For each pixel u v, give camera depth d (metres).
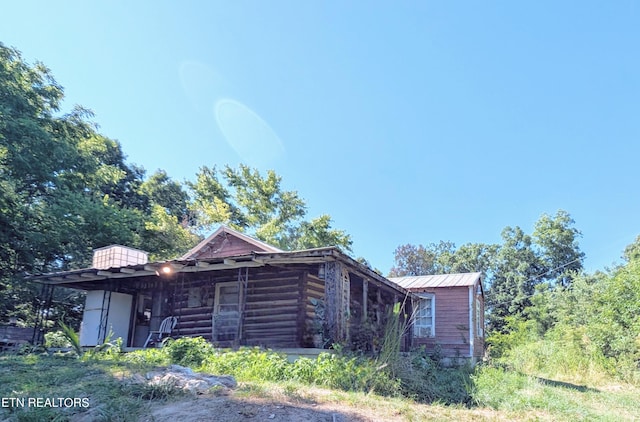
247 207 33.69
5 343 13.01
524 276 40.69
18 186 18.23
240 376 7.23
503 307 40.34
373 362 8.13
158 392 5.29
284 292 12.34
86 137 21.31
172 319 13.35
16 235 17.31
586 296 25.28
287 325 11.98
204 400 5.09
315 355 8.98
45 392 5.26
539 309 30.16
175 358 8.66
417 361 10.62
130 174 34.69
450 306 17.19
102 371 6.51
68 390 5.32
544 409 7.85
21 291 18.25
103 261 14.38
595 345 16.78
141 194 34.06
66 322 20.36
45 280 13.96
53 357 8.62
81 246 19.30
